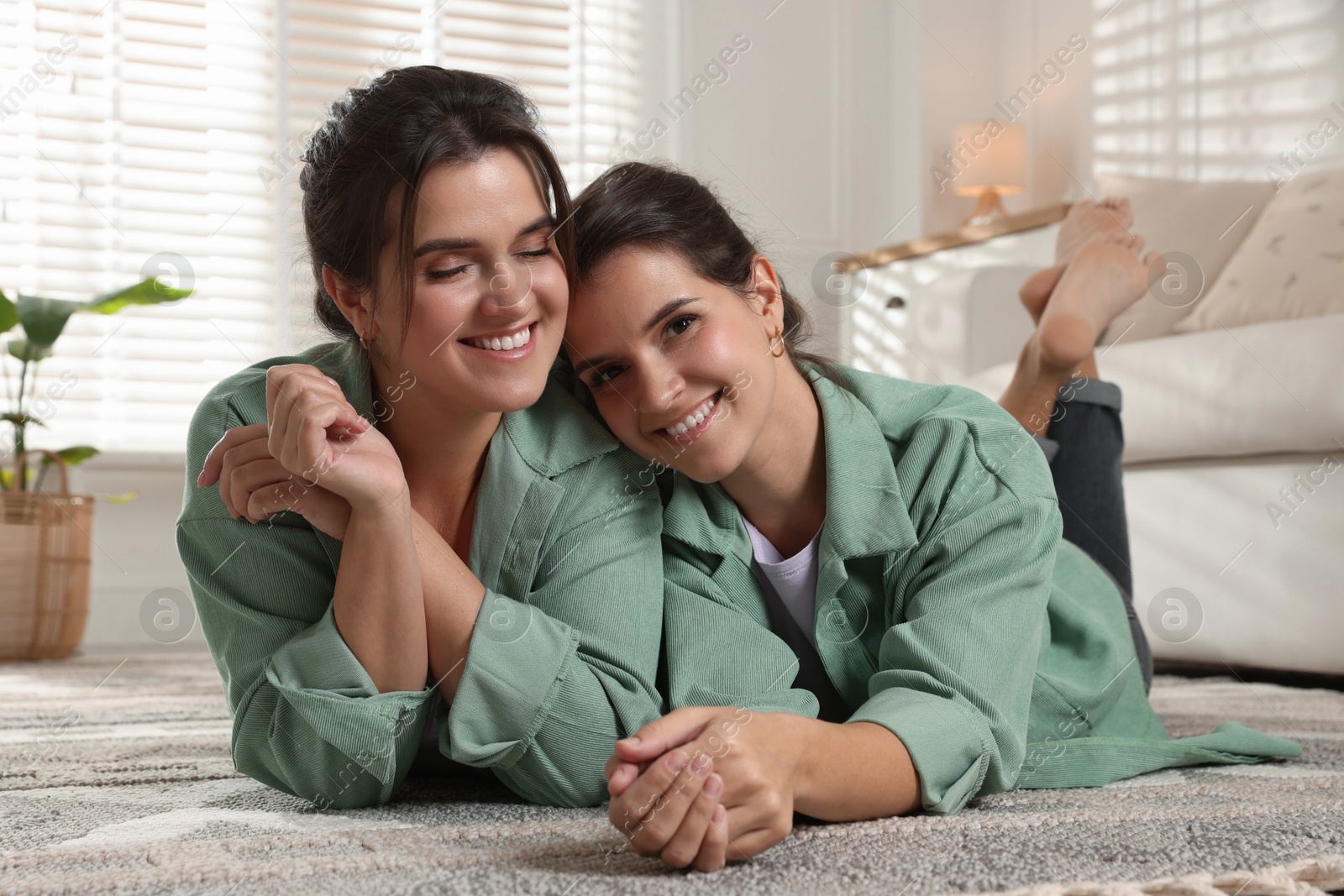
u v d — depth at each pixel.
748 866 0.57
